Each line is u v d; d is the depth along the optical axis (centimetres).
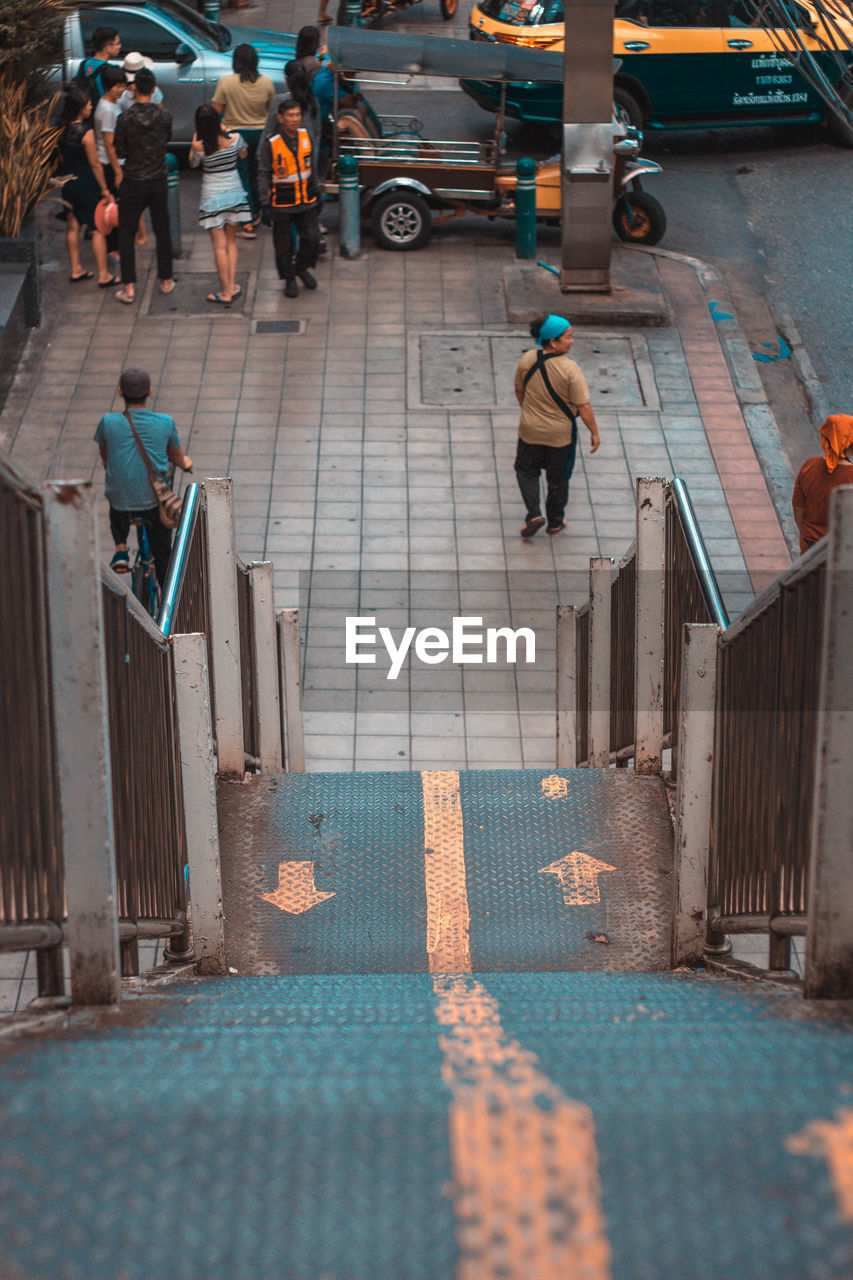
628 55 1644
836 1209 181
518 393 980
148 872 405
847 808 281
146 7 1570
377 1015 303
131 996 344
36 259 1267
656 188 1623
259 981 409
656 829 583
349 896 546
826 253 1487
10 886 276
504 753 827
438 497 1075
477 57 1393
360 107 1459
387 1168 188
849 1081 213
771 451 1145
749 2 769
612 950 511
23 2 1398
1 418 1159
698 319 1333
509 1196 183
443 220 1480
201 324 1305
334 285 1385
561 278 1344
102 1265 172
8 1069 225
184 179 1608
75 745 282
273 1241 175
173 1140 194
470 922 530
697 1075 216
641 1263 173
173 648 433
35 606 281
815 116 1708
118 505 838
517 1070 219
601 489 1088
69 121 1286
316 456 1121
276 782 627
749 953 636
